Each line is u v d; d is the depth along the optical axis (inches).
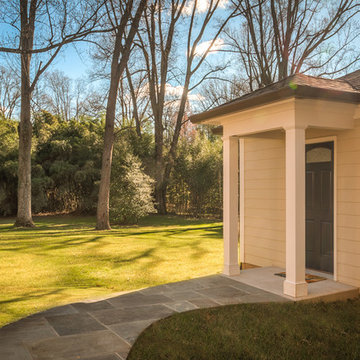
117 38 560.1
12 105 1237.1
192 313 172.6
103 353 129.9
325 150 243.1
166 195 903.1
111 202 667.4
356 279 216.2
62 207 911.7
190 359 128.6
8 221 745.6
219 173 792.9
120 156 766.5
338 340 149.0
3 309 185.3
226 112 228.4
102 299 199.2
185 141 905.5
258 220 292.7
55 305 192.4
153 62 804.6
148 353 130.6
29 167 615.5
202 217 808.3
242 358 131.5
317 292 205.0
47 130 925.8
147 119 847.7
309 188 256.1
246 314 172.2
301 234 196.5
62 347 134.4
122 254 366.3
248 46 733.3
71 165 876.0
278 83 249.4
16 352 129.3
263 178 287.9
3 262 325.4
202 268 311.0
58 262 328.2
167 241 453.7
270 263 281.0
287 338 148.8
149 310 178.2
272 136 263.3
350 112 212.7
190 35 805.9
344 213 224.1
